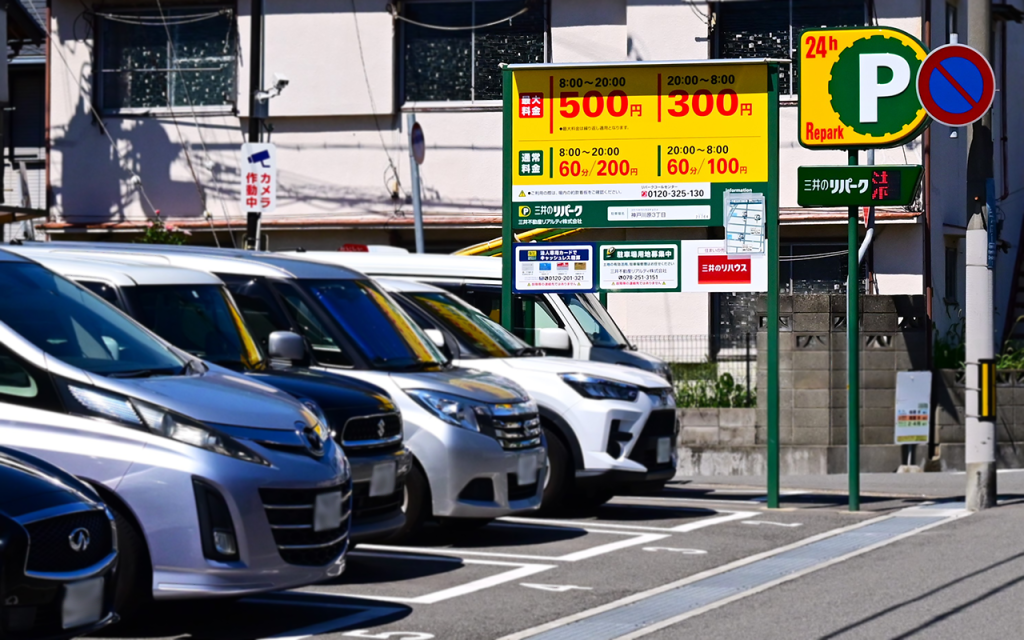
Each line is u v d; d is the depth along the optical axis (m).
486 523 22.17
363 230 44.81
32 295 14.16
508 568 17.81
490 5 44.38
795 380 31.31
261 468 12.97
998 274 50.78
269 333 19.41
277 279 19.83
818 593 15.90
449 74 44.56
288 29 45.06
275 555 13.02
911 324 31.53
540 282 25.56
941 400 31.91
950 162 44.25
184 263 20.12
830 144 23.88
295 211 45.16
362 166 44.81
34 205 49.69
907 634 13.67
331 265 21.05
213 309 17.97
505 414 19.31
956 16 45.50
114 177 46.16
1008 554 18.58
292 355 17.59
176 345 17.17
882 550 19.12
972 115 22.86
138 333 14.74
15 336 13.01
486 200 44.22
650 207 25.08
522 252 25.59
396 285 23.67
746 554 19.14
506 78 25.55
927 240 41.50
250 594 12.92
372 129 44.78
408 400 18.78
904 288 41.47
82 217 46.28
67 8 46.41
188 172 45.78
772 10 42.44
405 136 44.59
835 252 41.97
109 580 11.00
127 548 12.42
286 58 45.06
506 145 25.58
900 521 22.48
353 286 20.67
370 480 16.62
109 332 14.34
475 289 26.89
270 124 45.28
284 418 13.66
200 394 13.29
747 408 31.59
